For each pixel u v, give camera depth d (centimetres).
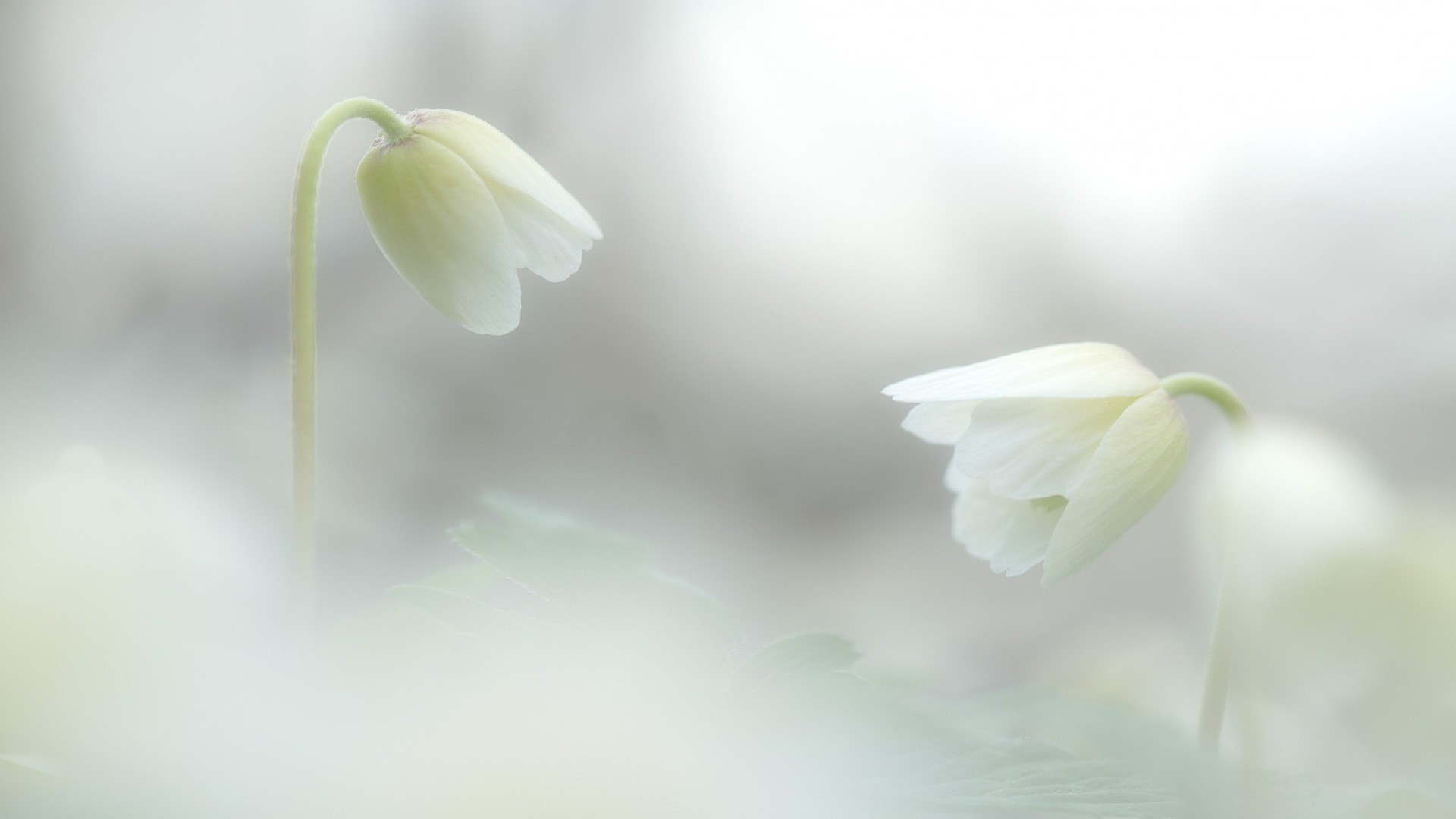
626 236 108
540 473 100
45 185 97
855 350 108
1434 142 90
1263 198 96
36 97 97
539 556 36
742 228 108
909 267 106
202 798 35
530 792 35
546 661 35
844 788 35
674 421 106
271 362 94
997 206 104
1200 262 99
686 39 105
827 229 107
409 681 35
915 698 39
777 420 106
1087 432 37
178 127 100
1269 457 36
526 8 104
